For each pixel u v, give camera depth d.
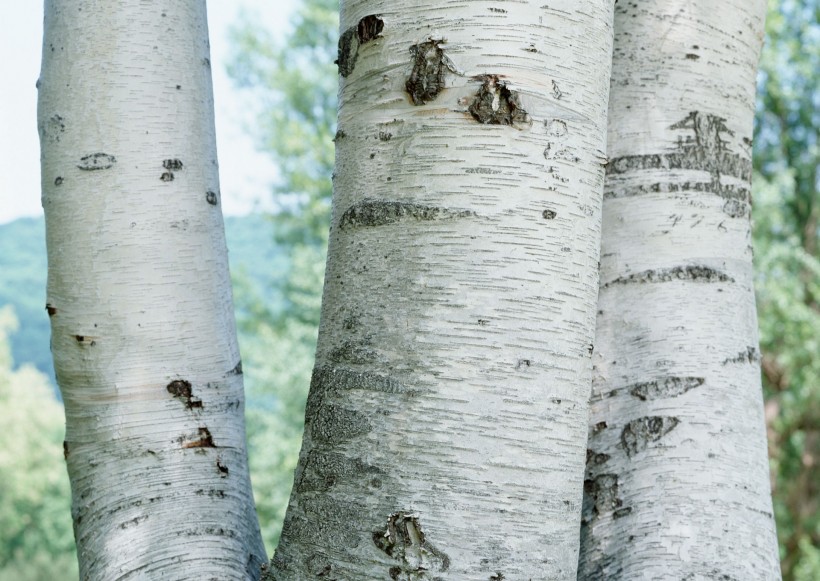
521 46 1.42
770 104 12.70
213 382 1.89
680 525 1.76
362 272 1.44
